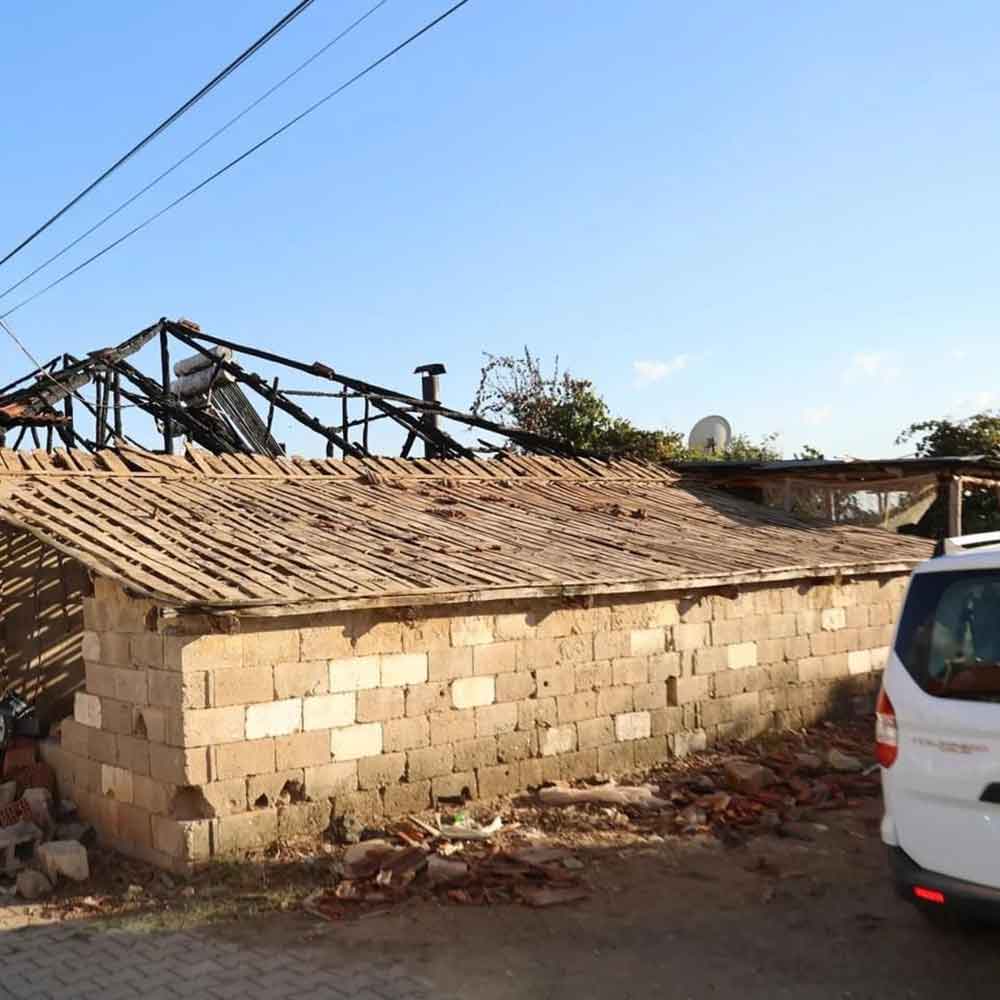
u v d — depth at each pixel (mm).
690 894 6848
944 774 4973
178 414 16344
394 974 5621
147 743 7859
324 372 17078
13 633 10234
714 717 11398
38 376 16094
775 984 5352
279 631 7961
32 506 9227
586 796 9180
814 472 16984
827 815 8836
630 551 11547
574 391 31734
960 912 4934
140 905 6965
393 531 10617
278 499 11305
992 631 5043
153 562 8109
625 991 5324
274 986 5504
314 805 8070
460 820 8484
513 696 9508
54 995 5480
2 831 7902
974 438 24172
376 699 8516
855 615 13414
